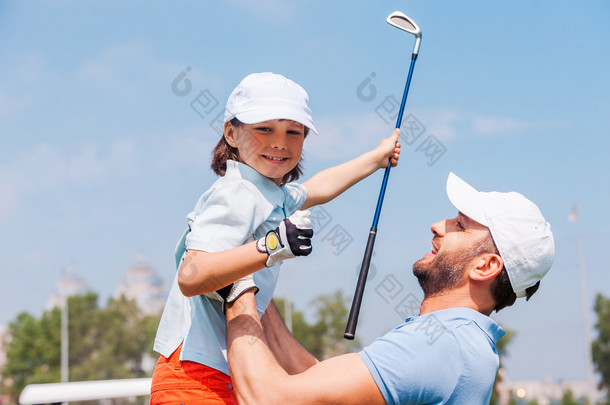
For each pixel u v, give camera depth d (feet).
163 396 8.78
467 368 8.74
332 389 8.34
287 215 9.52
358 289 9.49
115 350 196.34
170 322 9.05
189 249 8.36
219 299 8.80
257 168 9.09
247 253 7.87
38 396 11.53
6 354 203.21
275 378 8.28
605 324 174.81
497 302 9.55
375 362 8.55
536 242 9.26
